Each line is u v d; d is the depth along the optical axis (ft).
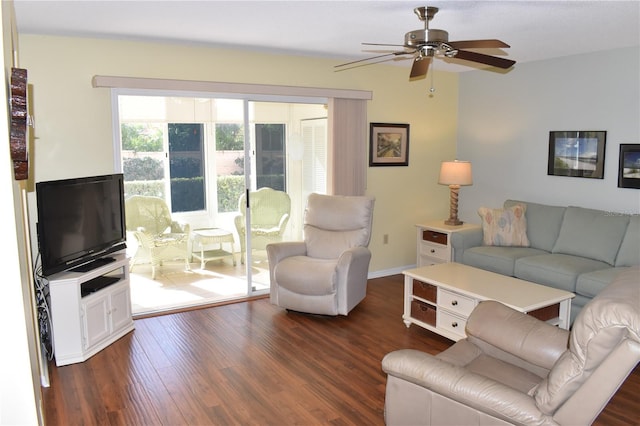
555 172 16.67
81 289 11.91
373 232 18.80
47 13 10.64
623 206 14.89
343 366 11.20
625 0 9.67
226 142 15.56
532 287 11.96
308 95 16.17
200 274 15.98
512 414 6.07
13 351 3.37
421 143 19.47
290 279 14.02
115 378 10.61
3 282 3.29
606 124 15.16
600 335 5.39
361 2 9.81
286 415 9.17
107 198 12.91
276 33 12.75
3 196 3.22
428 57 10.00
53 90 12.97
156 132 14.56
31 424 3.47
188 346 12.30
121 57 13.64
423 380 6.79
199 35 12.99
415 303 13.30
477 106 19.31
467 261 16.16
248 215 16.11
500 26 11.85
